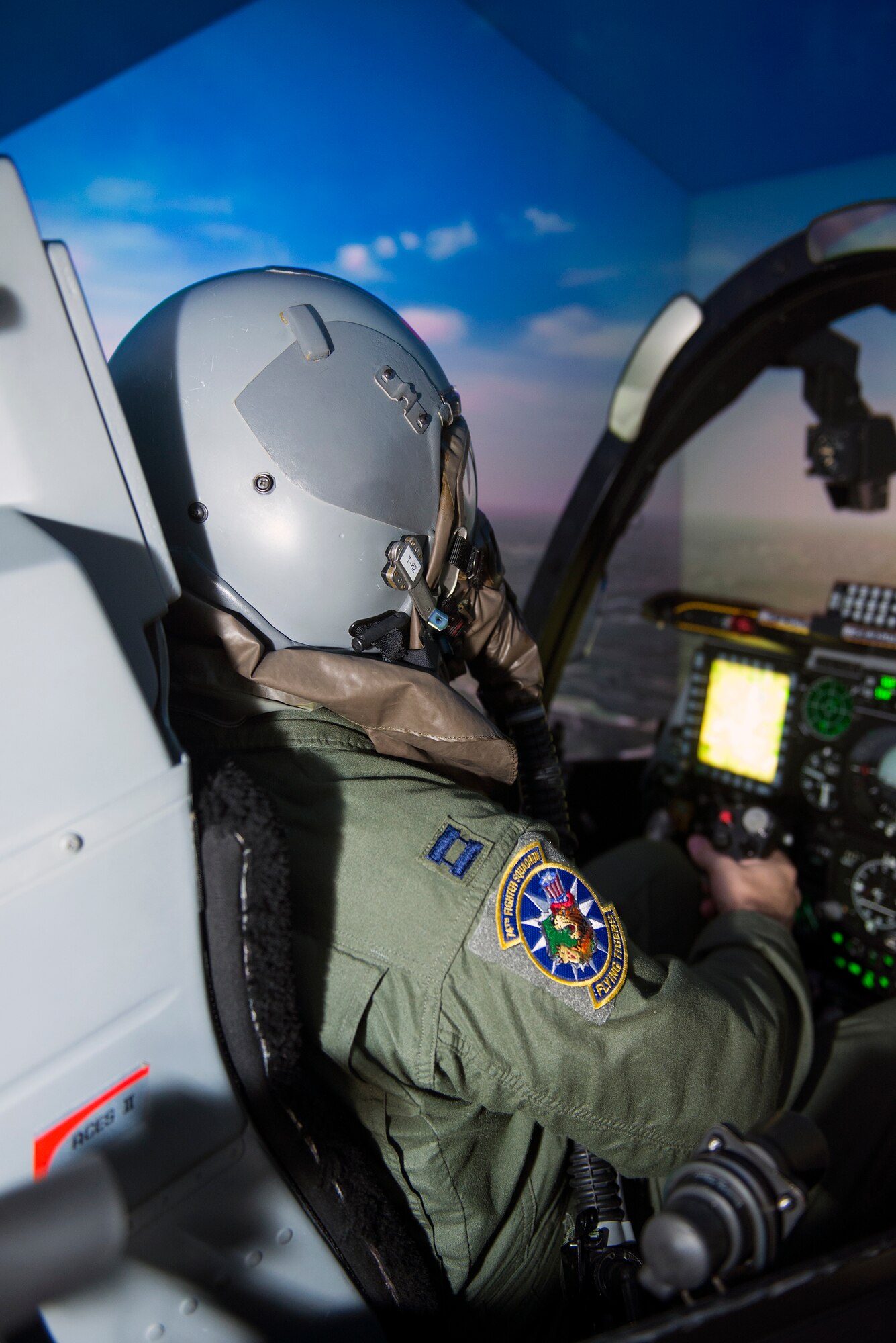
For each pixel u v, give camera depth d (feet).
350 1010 1.81
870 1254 1.57
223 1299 1.65
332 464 1.97
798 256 4.42
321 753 2.02
